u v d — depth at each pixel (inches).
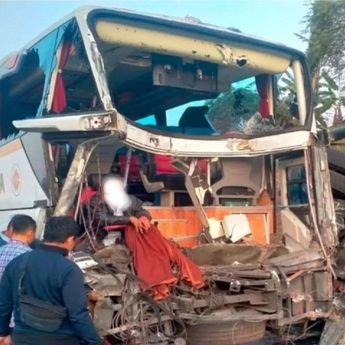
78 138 179.9
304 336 203.3
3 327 146.9
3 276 144.4
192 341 178.9
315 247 212.5
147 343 169.5
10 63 235.3
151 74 247.3
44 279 135.6
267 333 197.3
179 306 173.8
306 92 229.1
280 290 185.6
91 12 188.9
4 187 238.5
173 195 221.6
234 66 224.8
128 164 208.5
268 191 236.8
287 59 231.5
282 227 231.6
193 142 197.2
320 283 199.9
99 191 191.9
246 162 232.2
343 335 197.0
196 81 232.5
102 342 145.6
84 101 236.2
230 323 179.0
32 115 254.5
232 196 229.0
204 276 182.4
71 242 143.6
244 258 201.5
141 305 170.2
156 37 203.0
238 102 251.3
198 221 217.2
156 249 177.2
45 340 134.6
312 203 216.7
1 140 245.6
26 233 175.5
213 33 213.6
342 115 1091.9
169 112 266.8
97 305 164.9
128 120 179.3
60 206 176.9
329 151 265.9
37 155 200.5
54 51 199.8
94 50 184.5
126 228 184.5
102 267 172.7
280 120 237.0
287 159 231.3
